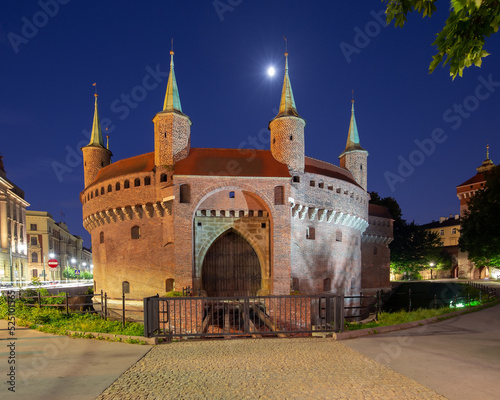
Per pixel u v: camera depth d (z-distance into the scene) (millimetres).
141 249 35250
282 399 5957
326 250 38719
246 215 34219
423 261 75688
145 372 7562
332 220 39500
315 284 36844
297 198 34125
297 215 35312
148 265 34562
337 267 40156
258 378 7090
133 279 35531
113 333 11906
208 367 7922
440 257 77375
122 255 36688
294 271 34594
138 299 34906
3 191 65250
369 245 55594
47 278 91812
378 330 11953
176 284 29734
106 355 9125
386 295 55812
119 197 36094
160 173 32875
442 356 8641
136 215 35375
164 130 33219
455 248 77312
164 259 33438
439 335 11320
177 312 19984
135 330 12562
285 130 34781
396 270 76750
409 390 6297
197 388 6523
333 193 38875
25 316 15516
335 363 8133
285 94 36219
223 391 6363
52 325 13820
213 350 9648
